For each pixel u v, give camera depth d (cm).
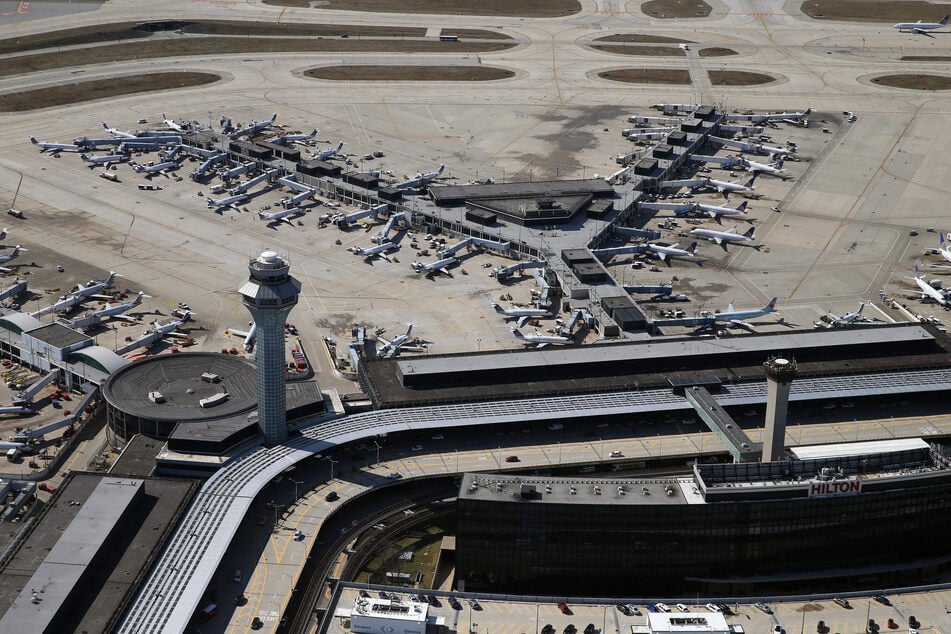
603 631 19300
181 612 19288
